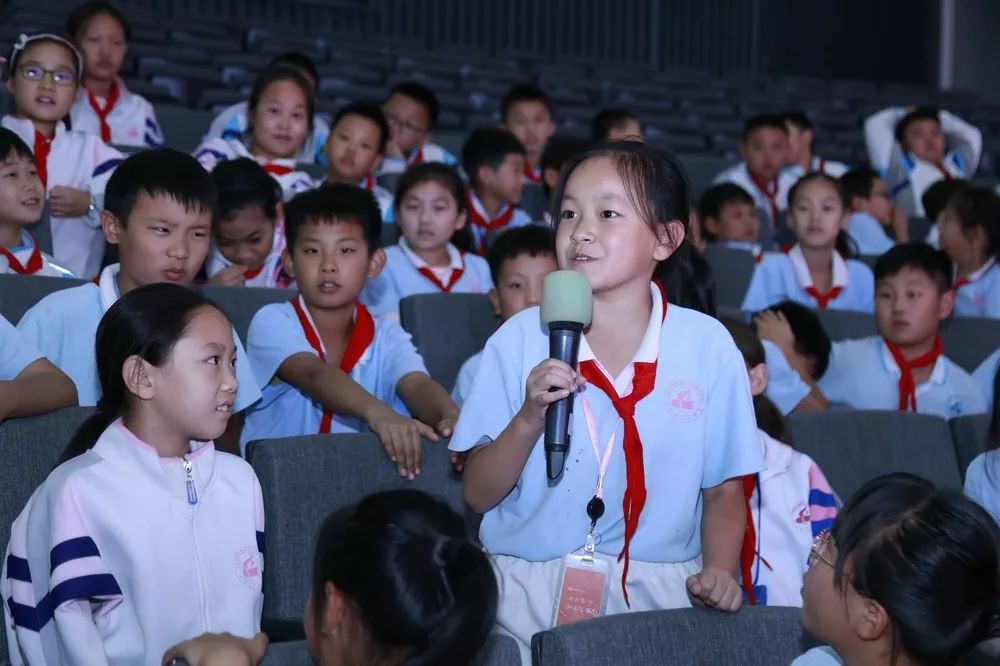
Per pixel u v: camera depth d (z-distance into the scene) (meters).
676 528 1.74
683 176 1.72
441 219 3.61
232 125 4.71
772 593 2.16
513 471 1.66
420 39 8.89
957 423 2.66
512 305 2.77
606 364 1.75
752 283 4.21
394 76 7.10
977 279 4.13
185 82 6.19
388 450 2.00
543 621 1.70
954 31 10.55
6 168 2.76
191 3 7.92
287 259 2.61
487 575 1.16
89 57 4.77
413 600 1.12
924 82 10.53
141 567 1.62
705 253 4.11
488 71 7.68
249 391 2.23
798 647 1.48
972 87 10.55
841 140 8.04
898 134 6.37
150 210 2.27
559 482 1.73
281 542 1.88
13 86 3.79
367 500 1.20
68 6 6.21
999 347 3.54
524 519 1.75
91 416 1.75
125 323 1.67
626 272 1.68
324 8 8.48
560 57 8.43
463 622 1.13
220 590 1.70
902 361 3.26
